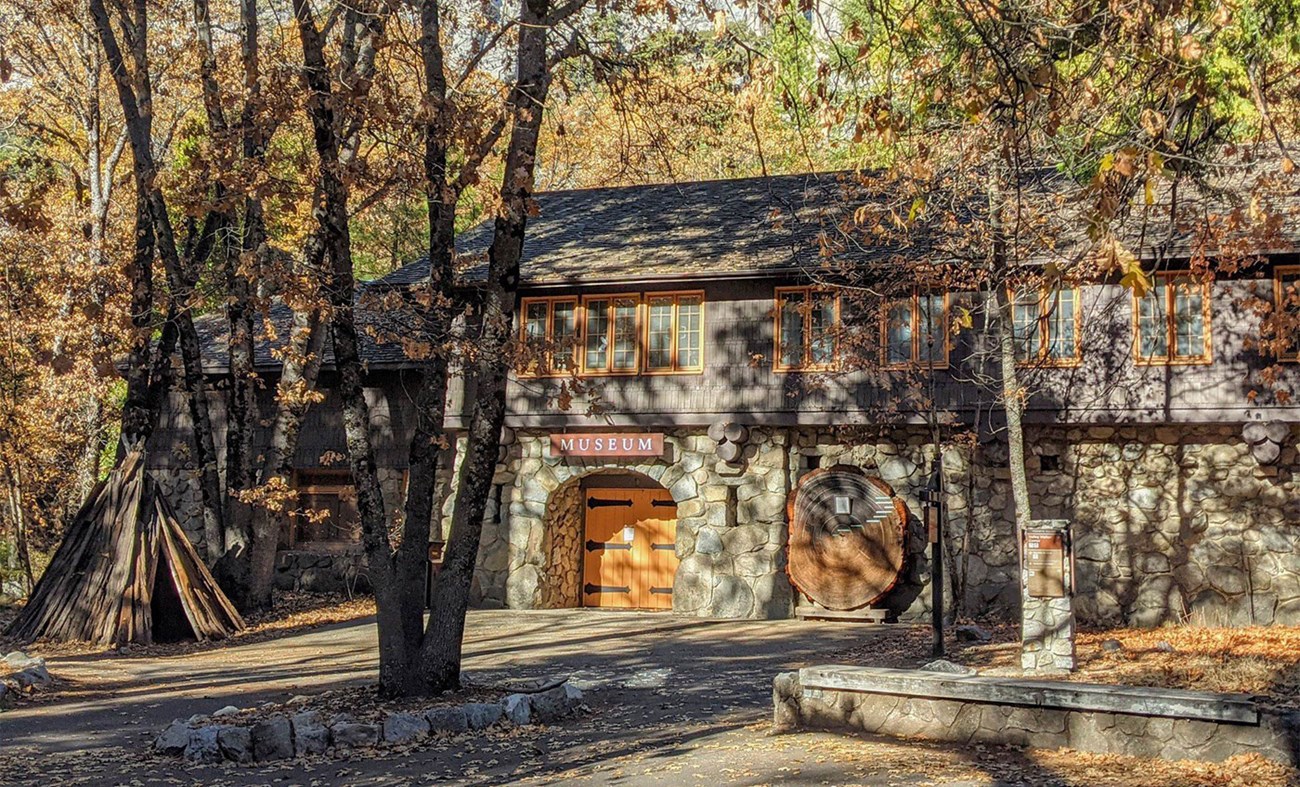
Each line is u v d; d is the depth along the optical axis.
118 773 10.59
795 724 11.46
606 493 24.84
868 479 21.08
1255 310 16.78
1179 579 19.70
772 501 22.03
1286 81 12.45
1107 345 19.83
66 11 22.08
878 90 12.45
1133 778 9.07
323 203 13.34
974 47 9.36
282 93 12.22
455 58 16.95
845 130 21.91
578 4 13.68
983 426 20.45
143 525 21.39
